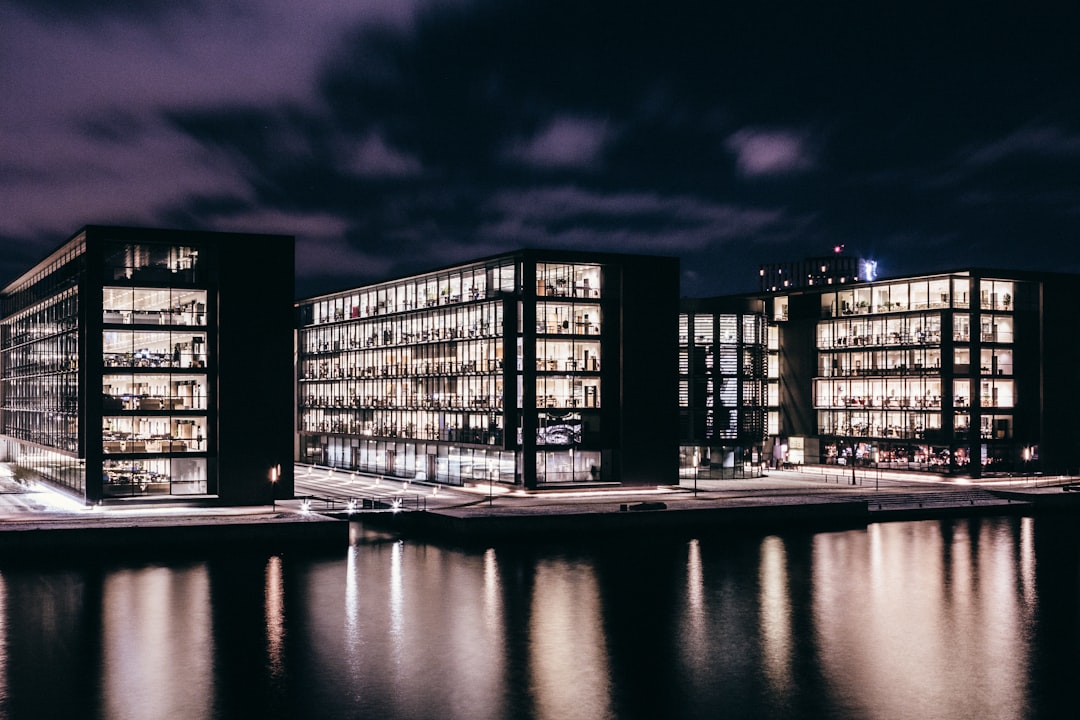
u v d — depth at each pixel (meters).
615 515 78.38
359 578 62.91
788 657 47.66
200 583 60.94
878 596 59.34
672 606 56.72
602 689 43.09
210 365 83.12
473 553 71.31
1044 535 80.31
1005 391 114.19
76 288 84.31
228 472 82.62
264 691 42.59
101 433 79.62
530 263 94.69
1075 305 118.00
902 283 118.12
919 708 41.16
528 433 94.31
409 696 42.16
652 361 99.06
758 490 101.81
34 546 65.56
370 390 125.81
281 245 85.19
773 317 135.38
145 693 42.22
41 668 45.19
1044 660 47.50
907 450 117.12
